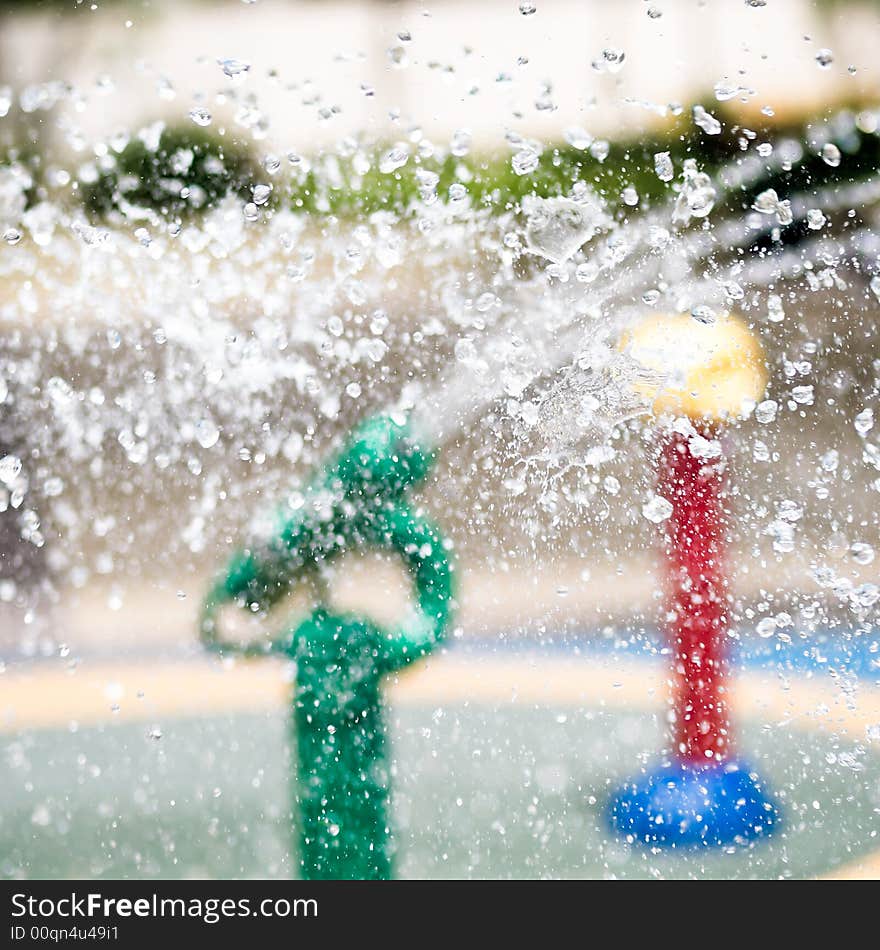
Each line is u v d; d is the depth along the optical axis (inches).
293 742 40.2
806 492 79.7
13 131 72.5
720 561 61.2
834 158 61.1
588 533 82.9
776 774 54.3
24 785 55.1
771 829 48.3
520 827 48.6
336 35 109.2
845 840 47.3
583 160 94.2
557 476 61.0
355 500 40.1
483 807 51.0
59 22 117.6
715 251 68.4
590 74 109.0
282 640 40.0
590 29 112.9
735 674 72.0
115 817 50.6
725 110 113.1
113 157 70.7
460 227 63.3
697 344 60.2
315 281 61.6
